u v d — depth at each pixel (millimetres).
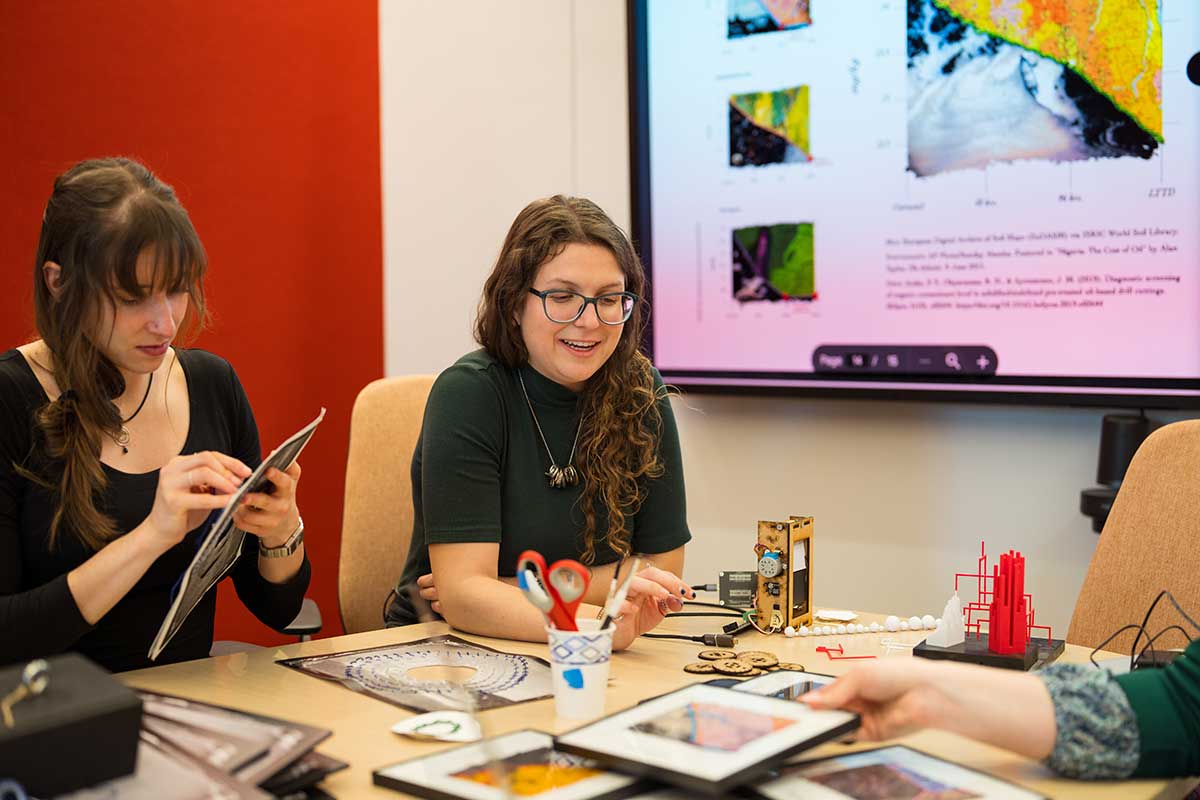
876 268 2740
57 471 1513
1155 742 1104
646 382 1862
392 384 2348
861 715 1148
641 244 3047
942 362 2672
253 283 3105
